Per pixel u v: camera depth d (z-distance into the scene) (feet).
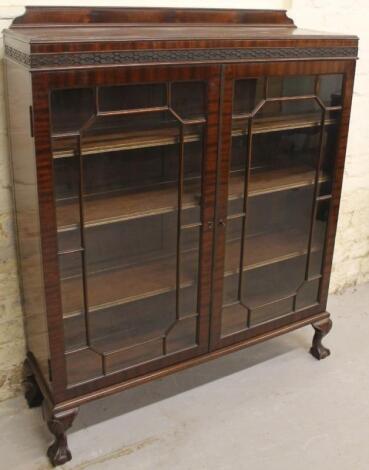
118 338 5.17
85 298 4.83
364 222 8.18
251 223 5.55
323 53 5.09
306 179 5.70
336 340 7.12
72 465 5.14
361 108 7.30
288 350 6.90
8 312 5.65
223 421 5.71
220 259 5.40
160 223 4.98
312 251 6.17
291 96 5.13
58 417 4.98
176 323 5.42
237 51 4.60
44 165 4.14
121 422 5.68
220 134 4.83
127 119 4.41
